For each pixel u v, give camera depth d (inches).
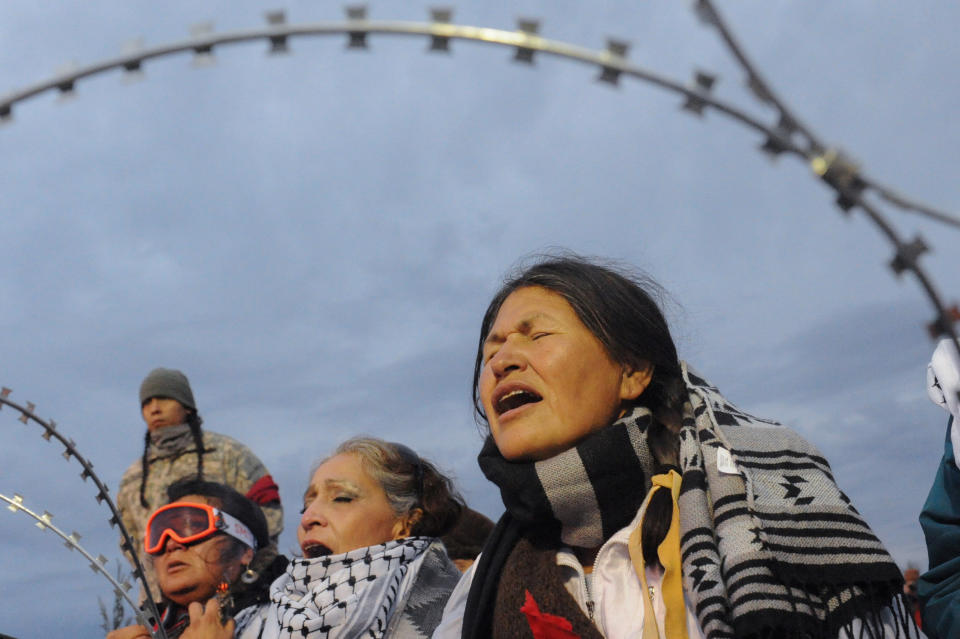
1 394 74.3
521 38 29.8
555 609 74.2
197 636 111.5
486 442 82.9
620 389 79.4
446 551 123.1
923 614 76.9
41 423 75.7
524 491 76.6
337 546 117.9
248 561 128.2
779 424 79.4
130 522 186.9
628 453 75.7
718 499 71.3
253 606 123.2
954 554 75.2
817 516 69.4
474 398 97.6
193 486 131.9
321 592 111.2
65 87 31.0
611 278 82.5
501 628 77.0
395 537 121.6
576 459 74.9
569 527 77.2
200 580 124.0
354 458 123.0
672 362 82.3
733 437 75.2
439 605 114.0
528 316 80.0
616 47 29.6
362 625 107.0
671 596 69.6
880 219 29.1
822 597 66.5
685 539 71.1
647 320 81.5
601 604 74.6
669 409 80.2
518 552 80.9
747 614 64.1
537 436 76.0
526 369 78.1
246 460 189.5
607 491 75.3
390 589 110.3
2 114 30.7
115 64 30.7
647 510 75.0
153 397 186.5
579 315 79.1
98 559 80.8
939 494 77.1
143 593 82.6
